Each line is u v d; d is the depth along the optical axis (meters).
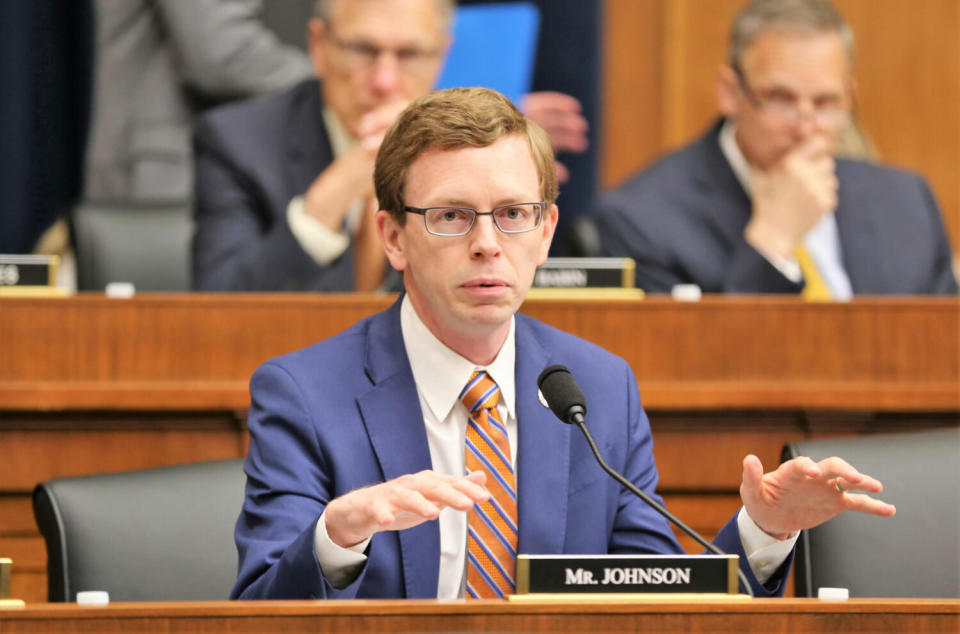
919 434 6.98
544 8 16.31
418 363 6.09
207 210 13.38
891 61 17.19
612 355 6.54
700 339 9.20
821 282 13.05
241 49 15.67
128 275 12.84
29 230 15.52
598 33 16.61
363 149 12.94
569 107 16.45
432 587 5.82
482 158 5.68
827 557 6.60
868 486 5.28
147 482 6.70
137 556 6.52
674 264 13.06
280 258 12.79
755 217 13.11
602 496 6.11
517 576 4.78
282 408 5.95
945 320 9.33
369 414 5.95
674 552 6.19
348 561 5.12
